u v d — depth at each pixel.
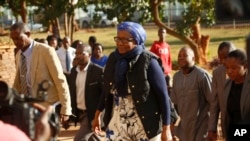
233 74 6.65
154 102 6.26
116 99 6.36
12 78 15.59
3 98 3.32
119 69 6.22
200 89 8.02
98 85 8.82
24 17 24.83
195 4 23.08
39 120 3.11
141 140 6.29
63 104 7.44
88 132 8.90
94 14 22.98
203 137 8.05
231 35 39.56
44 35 36.22
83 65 8.91
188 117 8.08
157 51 14.88
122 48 6.23
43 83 3.46
